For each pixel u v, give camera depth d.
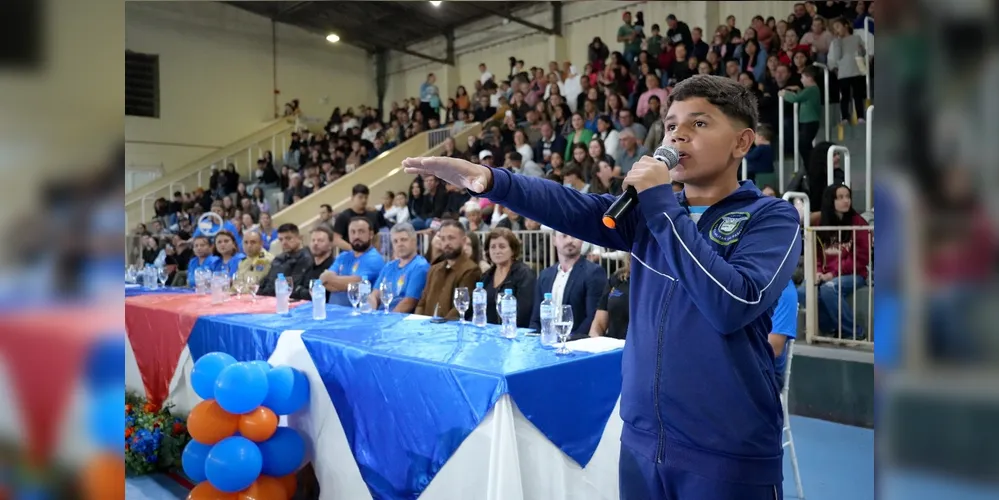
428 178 8.30
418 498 2.03
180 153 13.15
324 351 2.43
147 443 3.24
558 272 3.52
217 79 13.56
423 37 14.29
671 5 10.22
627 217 1.46
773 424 1.25
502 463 1.76
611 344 2.30
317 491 2.48
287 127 14.19
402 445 2.08
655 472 1.28
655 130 7.22
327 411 2.42
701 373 1.23
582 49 11.63
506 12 11.99
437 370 1.97
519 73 11.06
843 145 6.61
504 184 1.35
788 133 6.93
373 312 3.41
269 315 3.28
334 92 15.06
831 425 3.68
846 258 4.65
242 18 13.80
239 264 5.61
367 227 4.52
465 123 11.54
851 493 2.78
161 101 12.92
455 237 3.66
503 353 2.13
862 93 6.72
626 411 1.35
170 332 3.51
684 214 1.17
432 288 3.75
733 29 8.34
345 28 13.96
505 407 1.78
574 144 8.18
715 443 1.21
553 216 1.40
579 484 1.98
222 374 2.33
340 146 12.83
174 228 11.01
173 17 13.01
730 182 1.38
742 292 1.11
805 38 7.38
